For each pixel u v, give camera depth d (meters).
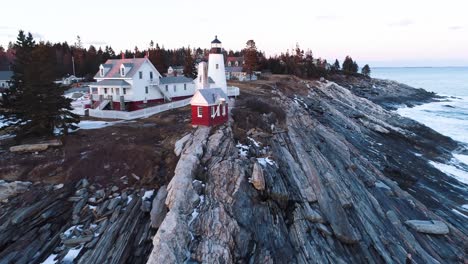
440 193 35.91
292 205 25.67
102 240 20.23
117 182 25.33
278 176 27.41
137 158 27.53
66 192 24.17
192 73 77.38
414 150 51.22
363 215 26.84
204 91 33.81
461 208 32.88
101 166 26.70
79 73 96.88
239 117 36.25
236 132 32.66
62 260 19.22
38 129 30.64
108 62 51.59
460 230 28.64
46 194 23.84
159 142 31.22
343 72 131.12
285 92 68.12
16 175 25.50
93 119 39.56
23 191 24.06
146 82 48.59
